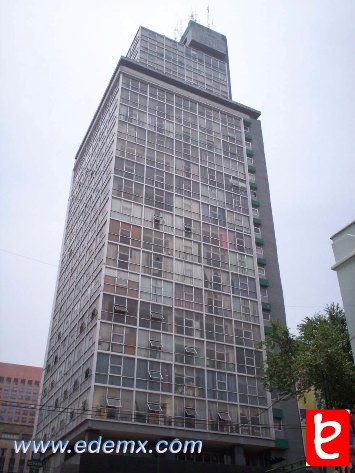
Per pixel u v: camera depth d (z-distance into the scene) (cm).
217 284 5031
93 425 3756
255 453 4438
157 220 5081
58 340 5459
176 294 4722
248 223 5741
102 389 3919
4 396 15162
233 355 4659
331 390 2745
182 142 5888
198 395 4266
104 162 5559
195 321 4662
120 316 4325
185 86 6400
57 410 4709
